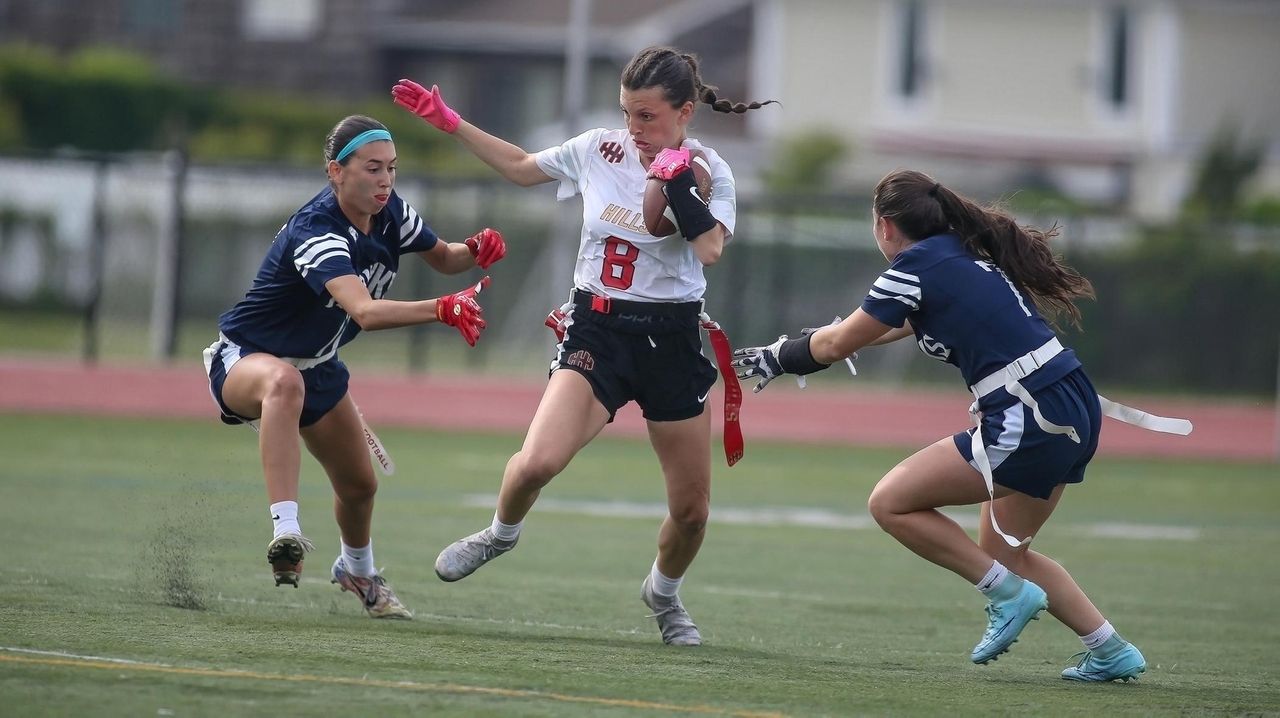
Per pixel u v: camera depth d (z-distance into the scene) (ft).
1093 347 264.52
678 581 71.00
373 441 71.61
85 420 194.18
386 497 137.49
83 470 143.43
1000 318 62.28
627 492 150.41
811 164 369.30
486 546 68.23
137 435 178.91
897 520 63.77
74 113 353.10
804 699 55.62
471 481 152.46
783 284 257.14
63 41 451.12
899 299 62.95
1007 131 426.10
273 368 66.64
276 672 55.06
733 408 69.62
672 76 65.26
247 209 267.80
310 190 266.77
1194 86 425.28
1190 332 265.13
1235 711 57.36
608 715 50.55
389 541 108.78
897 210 64.39
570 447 65.57
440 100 70.69
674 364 67.41
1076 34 424.87
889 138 422.82
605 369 66.85
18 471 140.15
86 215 279.90
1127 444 225.97
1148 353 265.34
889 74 424.87
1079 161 422.41
